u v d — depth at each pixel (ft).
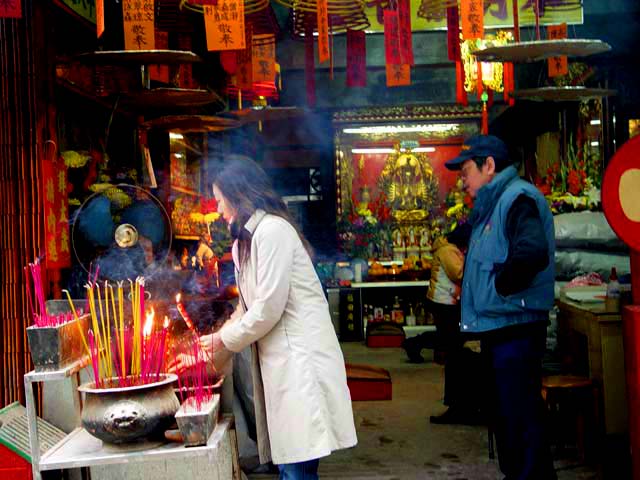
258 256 9.56
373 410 20.30
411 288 37.65
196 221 25.39
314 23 21.40
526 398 11.76
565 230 25.70
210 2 12.97
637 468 11.84
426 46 32.40
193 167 27.89
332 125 38.60
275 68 22.62
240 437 14.06
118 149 19.81
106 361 8.70
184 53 13.83
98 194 12.97
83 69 15.94
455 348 18.58
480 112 37.76
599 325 15.17
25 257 13.14
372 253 38.78
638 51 28.04
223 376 9.91
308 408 9.39
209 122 18.02
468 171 12.53
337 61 32.45
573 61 29.17
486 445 16.58
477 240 12.19
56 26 14.75
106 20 17.37
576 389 14.87
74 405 10.28
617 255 25.41
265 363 9.63
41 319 8.85
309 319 9.68
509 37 22.56
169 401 8.41
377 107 37.68
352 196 39.63
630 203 11.91
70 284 14.74
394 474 14.58
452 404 18.62
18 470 9.54
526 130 36.55
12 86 13.21
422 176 39.63
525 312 11.73
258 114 22.39
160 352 8.71
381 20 22.04
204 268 22.44
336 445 9.58
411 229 39.04
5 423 9.81
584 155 28.91
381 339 32.86
